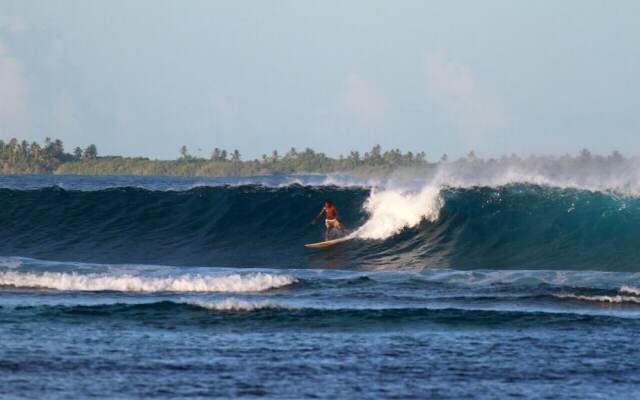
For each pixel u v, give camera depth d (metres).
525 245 108.12
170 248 111.12
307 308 67.31
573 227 110.56
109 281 78.50
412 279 85.69
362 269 96.69
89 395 45.62
